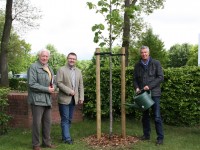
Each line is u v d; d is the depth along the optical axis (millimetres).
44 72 7707
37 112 7680
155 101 8258
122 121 8719
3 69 27312
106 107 11359
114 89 11242
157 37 35812
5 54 27516
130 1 20469
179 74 10656
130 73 11062
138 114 11133
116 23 8461
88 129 9945
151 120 11281
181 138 8984
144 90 8211
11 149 7762
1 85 27156
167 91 10789
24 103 10047
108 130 9812
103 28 8422
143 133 9047
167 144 8273
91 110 11430
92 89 11375
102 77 11336
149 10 23609
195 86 10602
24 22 30859
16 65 55812
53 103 10594
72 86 8359
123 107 8703
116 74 11227
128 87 11070
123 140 8445
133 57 25641
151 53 35281
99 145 8094
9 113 10242
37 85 7562
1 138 8844
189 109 10672
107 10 8445
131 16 8641
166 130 10086
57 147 7961
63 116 8375
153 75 8297
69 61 8375
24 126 10078
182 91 10609
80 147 7965
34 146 7734
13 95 10172
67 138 8336
